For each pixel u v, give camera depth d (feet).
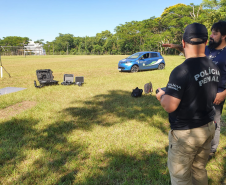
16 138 11.89
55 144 11.04
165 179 8.07
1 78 36.19
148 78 33.35
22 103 19.56
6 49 328.49
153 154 9.86
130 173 8.31
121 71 46.55
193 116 4.99
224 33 7.69
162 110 16.90
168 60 85.05
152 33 206.08
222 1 76.79
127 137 11.89
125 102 19.43
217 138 9.00
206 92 4.91
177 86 4.82
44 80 28.68
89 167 8.93
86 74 41.96
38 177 8.30
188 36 5.04
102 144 11.05
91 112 16.65
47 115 15.70
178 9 182.09
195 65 4.89
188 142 5.08
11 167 8.82
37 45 392.88
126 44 262.06
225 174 8.42
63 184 7.76
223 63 7.70
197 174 5.92
